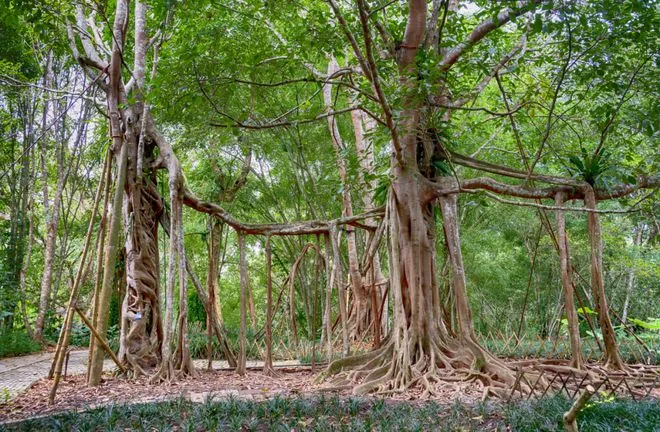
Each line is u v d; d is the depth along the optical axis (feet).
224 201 45.96
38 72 44.45
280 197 50.24
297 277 50.70
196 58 22.26
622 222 45.96
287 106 40.70
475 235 44.34
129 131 26.73
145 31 28.35
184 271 25.84
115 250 23.08
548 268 51.06
